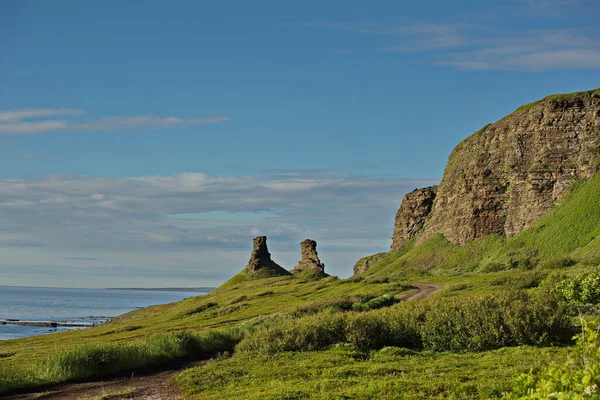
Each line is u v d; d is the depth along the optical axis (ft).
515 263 388.78
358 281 393.50
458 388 66.85
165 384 93.30
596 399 31.45
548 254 383.65
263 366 98.53
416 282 364.99
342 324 122.72
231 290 526.98
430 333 113.70
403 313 126.21
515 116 514.27
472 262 461.78
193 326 266.57
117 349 119.55
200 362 126.82
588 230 378.53
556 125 466.29
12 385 94.07
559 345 103.81
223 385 85.66
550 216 428.15
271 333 124.26
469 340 108.17
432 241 541.34
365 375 83.15
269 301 353.31
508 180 490.90
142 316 499.10
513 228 464.24
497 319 110.01
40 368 107.55
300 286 423.64
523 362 85.10
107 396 82.64
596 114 449.89
